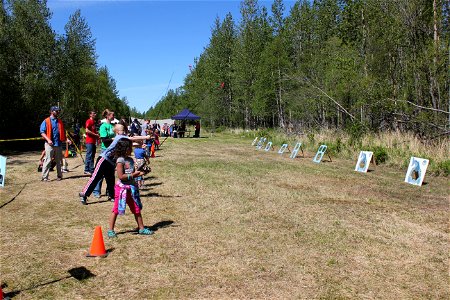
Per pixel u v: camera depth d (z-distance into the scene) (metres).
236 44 47.09
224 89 52.00
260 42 45.66
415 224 7.29
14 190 9.98
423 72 18.80
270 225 7.05
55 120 11.36
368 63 22.86
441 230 6.95
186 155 19.81
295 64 38.94
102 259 5.44
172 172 13.28
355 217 7.70
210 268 5.16
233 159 17.89
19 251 5.71
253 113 44.06
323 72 28.20
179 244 6.03
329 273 5.05
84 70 39.78
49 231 6.66
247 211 8.03
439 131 17.97
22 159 17.17
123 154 6.37
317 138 24.36
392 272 5.12
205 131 53.97
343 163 16.61
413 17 19.58
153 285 4.67
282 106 40.38
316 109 29.91
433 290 4.62
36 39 32.28
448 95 18.53
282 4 47.00
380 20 22.00
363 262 5.43
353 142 19.61
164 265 5.25
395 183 11.72
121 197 6.27
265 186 10.77
